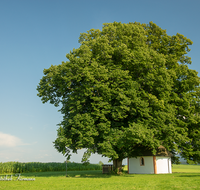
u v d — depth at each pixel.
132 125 27.03
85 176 29.11
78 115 27.67
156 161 34.38
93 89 28.25
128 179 23.22
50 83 33.28
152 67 29.59
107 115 28.94
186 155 34.94
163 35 39.88
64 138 27.67
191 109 33.97
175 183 17.67
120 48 30.02
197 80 34.69
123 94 27.45
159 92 29.39
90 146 27.14
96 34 34.72
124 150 29.77
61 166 51.91
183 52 38.91
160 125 27.50
